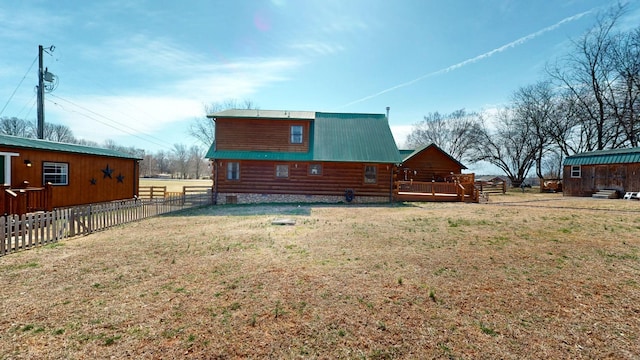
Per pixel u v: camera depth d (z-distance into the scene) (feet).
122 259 18.65
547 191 95.61
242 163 59.72
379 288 14.11
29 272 16.19
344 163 60.23
